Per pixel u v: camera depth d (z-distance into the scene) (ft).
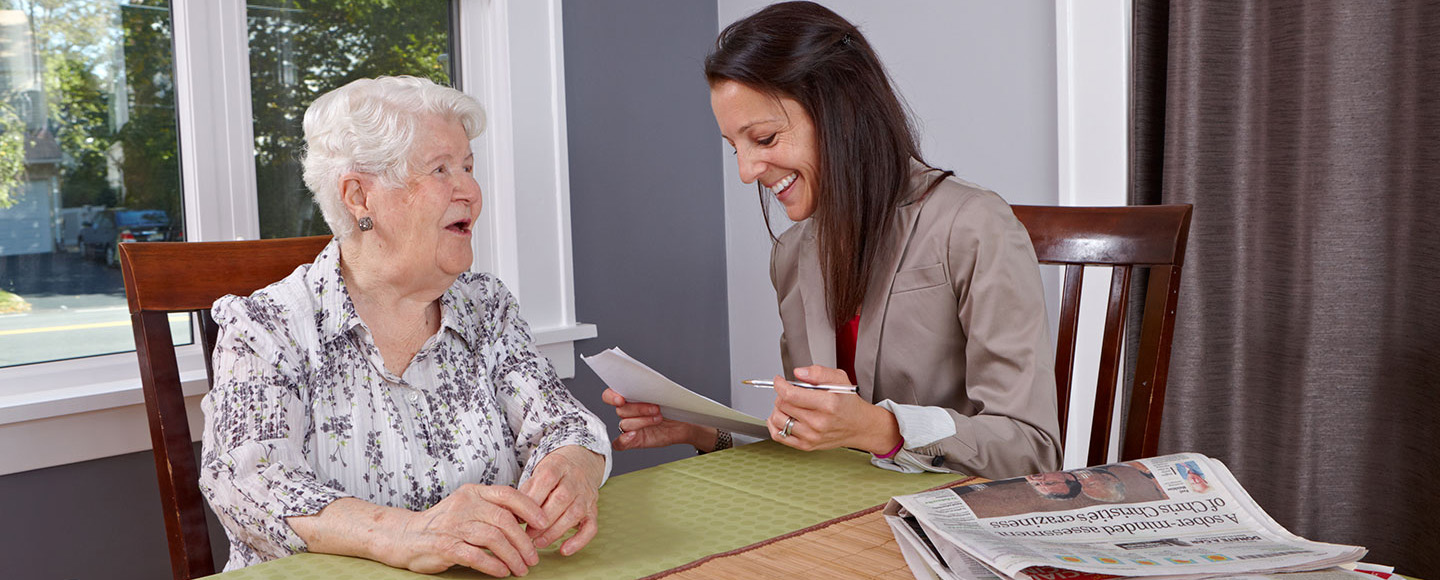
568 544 3.18
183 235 7.04
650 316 9.22
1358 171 6.16
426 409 4.19
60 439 6.14
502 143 8.19
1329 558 2.65
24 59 6.38
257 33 7.20
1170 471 3.26
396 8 7.86
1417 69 5.90
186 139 6.97
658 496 3.78
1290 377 6.52
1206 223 6.68
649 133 9.09
